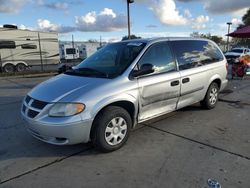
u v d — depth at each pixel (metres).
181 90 4.95
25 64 21.67
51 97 3.64
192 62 5.29
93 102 3.62
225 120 5.36
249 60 13.73
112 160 3.69
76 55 35.03
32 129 3.76
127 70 4.14
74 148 4.08
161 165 3.51
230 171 3.32
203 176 3.21
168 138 4.43
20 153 3.96
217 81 6.12
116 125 3.93
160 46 4.73
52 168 3.50
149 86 4.30
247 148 3.99
